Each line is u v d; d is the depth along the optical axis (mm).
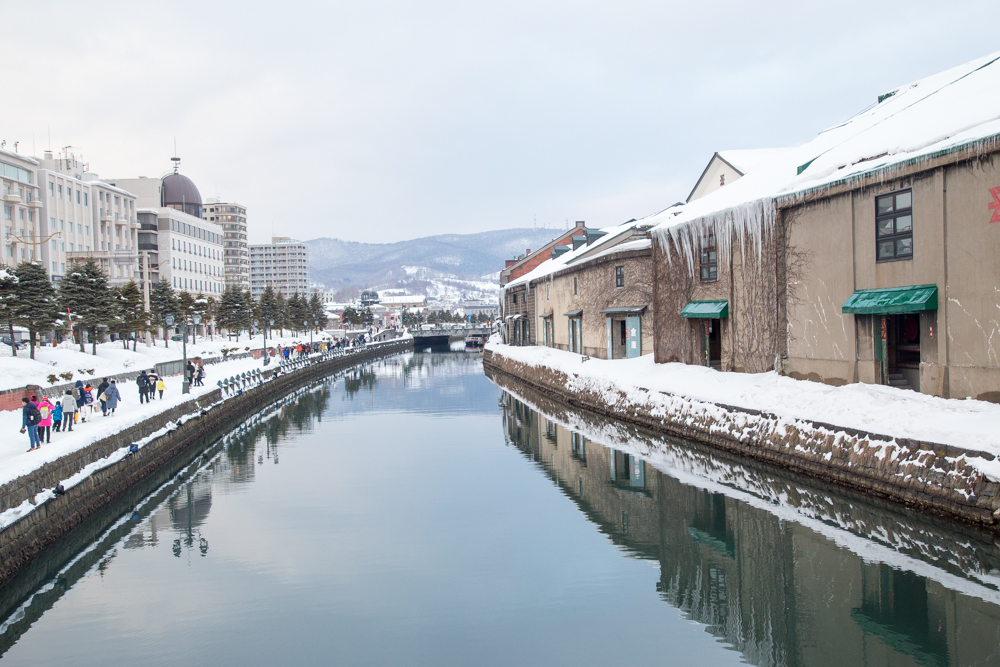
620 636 11969
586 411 36750
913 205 18484
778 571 14359
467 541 17172
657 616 12727
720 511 18500
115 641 12258
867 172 19766
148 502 22047
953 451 14727
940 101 20875
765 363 25609
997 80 19297
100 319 46000
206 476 25562
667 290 32938
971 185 16734
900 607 12469
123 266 82938
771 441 20750
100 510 19812
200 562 16219
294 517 19719
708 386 26656
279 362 61875
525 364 53875
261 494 22500
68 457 18547
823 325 22234
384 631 12344
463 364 88750
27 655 11836
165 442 27000
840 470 17750
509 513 19484
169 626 12789
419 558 16031
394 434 33812
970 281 16812
